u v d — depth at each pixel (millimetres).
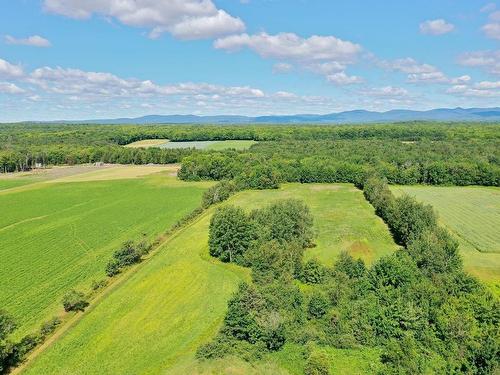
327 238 90812
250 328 47000
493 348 42375
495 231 95750
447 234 76062
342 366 43781
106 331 54000
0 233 96312
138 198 133000
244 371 43438
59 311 59812
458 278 57469
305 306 52719
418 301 52219
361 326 49031
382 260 59281
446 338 46250
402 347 44031
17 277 71500
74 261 78938
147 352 49125
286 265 64750
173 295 63188
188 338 51500
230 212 77562
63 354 49312
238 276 68938
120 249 75688
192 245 84562
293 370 43594
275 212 84000
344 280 58281
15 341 51938
